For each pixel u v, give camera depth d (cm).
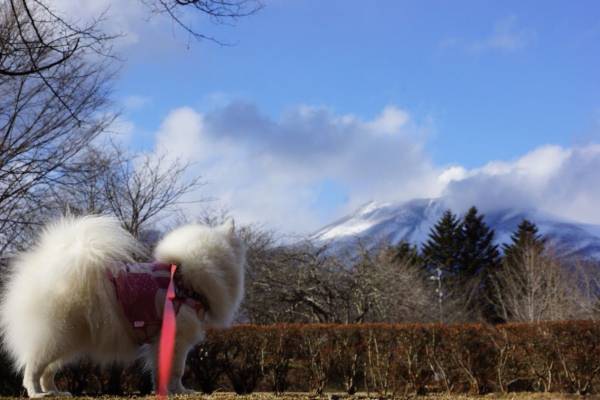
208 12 673
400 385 1013
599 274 3759
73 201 1438
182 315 680
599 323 1023
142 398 654
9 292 688
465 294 4206
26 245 1224
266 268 2467
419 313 2781
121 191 1741
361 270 2525
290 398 709
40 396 657
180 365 688
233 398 672
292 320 2484
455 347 1023
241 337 1027
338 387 1048
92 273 647
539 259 3931
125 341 664
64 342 652
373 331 1032
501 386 985
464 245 4881
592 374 990
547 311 3347
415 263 4306
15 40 1070
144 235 1816
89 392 952
